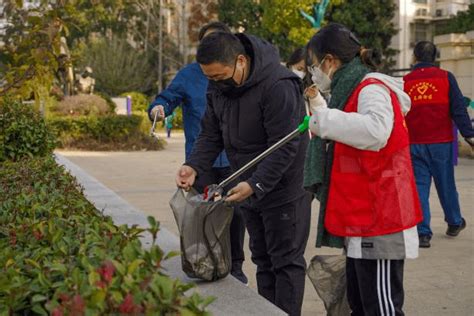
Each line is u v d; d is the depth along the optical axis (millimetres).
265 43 3182
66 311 1708
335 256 3053
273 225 3295
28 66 4078
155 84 38656
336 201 2627
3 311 1954
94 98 19484
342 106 2621
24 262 2328
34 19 4047
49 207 3289
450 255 5332
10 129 6344
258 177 3014
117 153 16359
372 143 2471
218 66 3006
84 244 2404
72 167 8078
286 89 3102
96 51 35875
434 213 7246
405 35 33281
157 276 1850
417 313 3969
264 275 3570
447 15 33406
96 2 4953
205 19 32656
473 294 4328
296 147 3102
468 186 9352
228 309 2766
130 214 4930
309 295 4367
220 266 3117
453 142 5824
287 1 23844
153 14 37312
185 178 3303
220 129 3432
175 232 6320
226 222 3104
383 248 2555
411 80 5746
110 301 1696
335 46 2627
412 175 2631
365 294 2664
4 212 3252
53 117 17156
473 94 13211
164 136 22609
